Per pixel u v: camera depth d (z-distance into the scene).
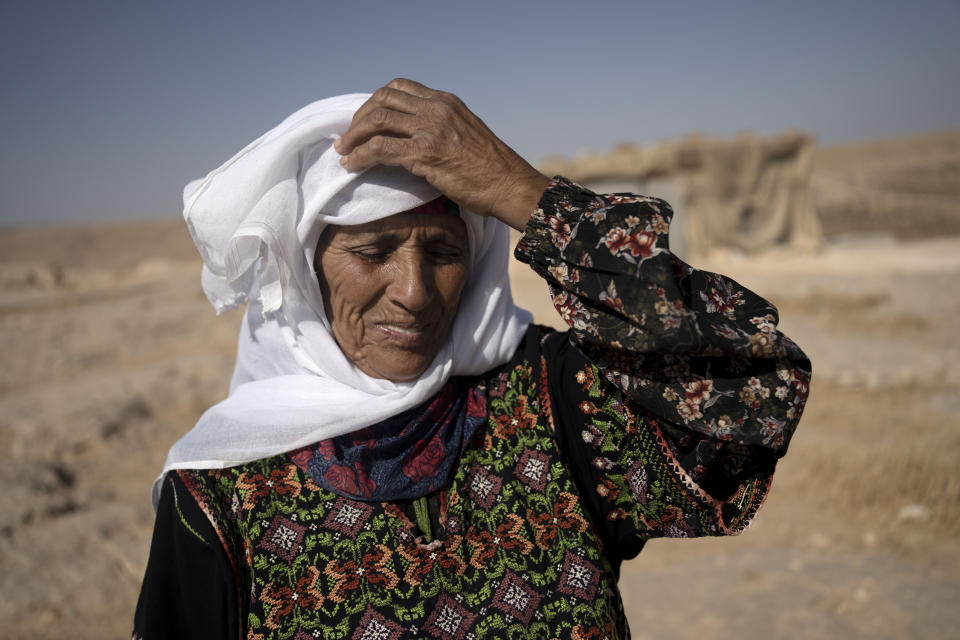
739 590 4.15
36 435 7.23
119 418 7.80
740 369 1.18
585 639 1.19
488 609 1.19
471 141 1.19
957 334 9.77
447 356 1.30
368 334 1.27
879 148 76.50
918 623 3.67
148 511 5.70
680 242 20.80
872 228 32.41
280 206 1.19
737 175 21.17
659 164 20.69
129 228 66.50
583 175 21.86
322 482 1.20
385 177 1.19
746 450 1.24
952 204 34.25
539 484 1.28
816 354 9.27
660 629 3.84
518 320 1.43
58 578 4.57
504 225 1.39
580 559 1.23
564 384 1.33
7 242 64.38
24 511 5.40
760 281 15.43
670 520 1.27
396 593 1.16
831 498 5.19
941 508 4.82
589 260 1.18
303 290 1.26
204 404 8.49
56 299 19.89
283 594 1.14
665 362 1.19
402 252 1.23
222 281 1.34
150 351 11.80
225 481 1.20
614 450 1.29
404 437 1.24
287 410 1.22
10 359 11.63
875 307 11.98
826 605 3.91
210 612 1.14
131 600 4.40
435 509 1.24
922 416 6.74
